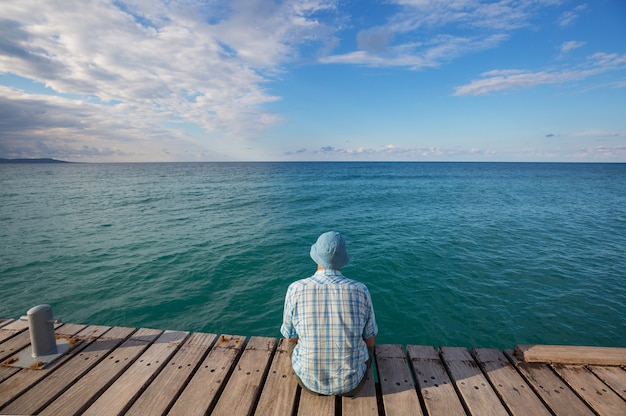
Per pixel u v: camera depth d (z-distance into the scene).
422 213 20.03
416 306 7.48
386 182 50.41
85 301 7.61
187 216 18.72
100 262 10.29
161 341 3.08
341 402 2.37
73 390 2.43
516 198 29.11
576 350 2.83
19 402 2.29
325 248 2.21
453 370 2.72
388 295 8.01
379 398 2.48
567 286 8.62
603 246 12.62
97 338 3.12
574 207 23.61
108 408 2.26
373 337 2.38
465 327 6.66
